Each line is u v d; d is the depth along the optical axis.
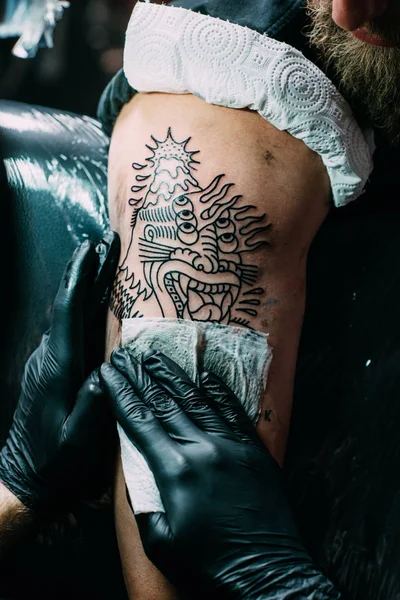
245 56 1.22
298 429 1.38
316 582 1.10
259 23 1.25
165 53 1.25
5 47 4.48
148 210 1.22
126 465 1.18
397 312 1.38
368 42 1.17
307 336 1.38
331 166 1.24
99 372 1.21
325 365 1.38
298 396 1.38
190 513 1.11
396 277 1.39
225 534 1.11
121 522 1.22
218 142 1.22
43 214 1.51
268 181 1.21
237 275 1.19
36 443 1.28
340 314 1.39
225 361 1.18
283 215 1.21
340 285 1.40
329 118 1.23
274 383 1.21
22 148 1.56
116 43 4.67
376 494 1.34
